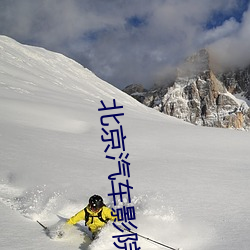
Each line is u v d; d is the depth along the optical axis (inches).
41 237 218.1
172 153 685.3
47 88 2365.9
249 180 430.6
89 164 500.1
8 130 735.1
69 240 221.0
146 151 693.9
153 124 1222.3
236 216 275.6
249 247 207.0
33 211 273.9
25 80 2381.9
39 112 1135.0
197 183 401.4
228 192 361.4
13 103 1186.0
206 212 285.0
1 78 1940.2
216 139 923.4
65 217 268.8
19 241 206.4
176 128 1119.6
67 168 455.8
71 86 3380.9
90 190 351.3
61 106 1445.6
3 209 267.1
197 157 644.1
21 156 504.7
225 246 210.7
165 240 224.1
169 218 265.7
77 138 772.6
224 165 551.8
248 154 722.2
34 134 739.4
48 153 557.6
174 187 377.4
